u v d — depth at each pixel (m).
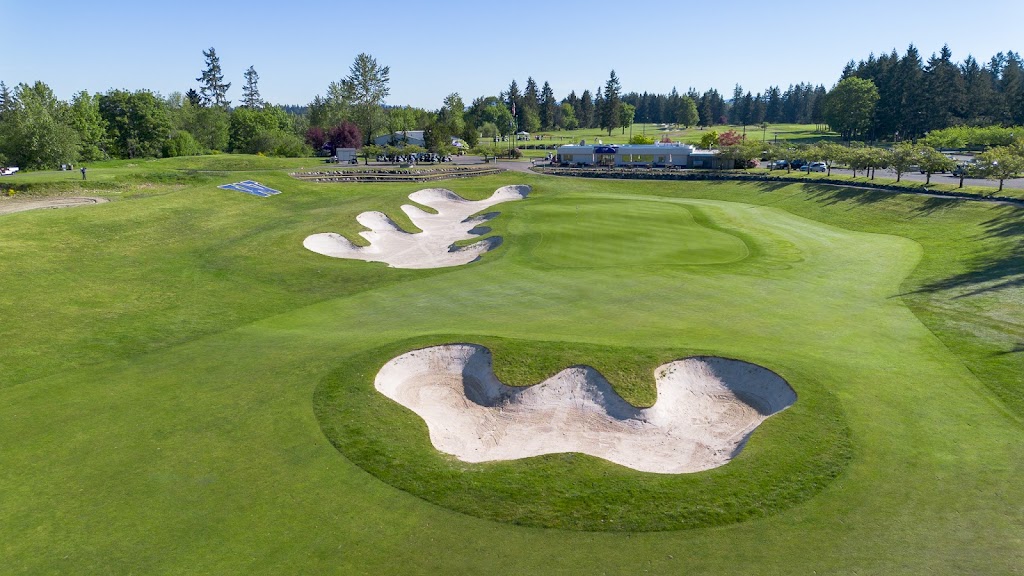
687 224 51.97
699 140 167.00
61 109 103.00
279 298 34.91
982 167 54.81
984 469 16.14
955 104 144.75
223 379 22.47
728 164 95.94
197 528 14.47
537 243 44.53
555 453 17.59
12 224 42.16
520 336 25.73
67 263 37.44
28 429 19.11
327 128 148.12
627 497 15.48
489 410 21.05
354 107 151.00
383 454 17.41
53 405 20.77
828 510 14.73
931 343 25.52
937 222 50.38
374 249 47.66
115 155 119.94
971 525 14.03
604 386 21.11
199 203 55.91
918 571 12.68
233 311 32.31
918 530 13.92
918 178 72.56
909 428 18.17
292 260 42.00
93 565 13.34
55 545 13.97
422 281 37.22
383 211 54.97
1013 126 127.62
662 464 18.14
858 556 13.19
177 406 20.41
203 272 38.56
